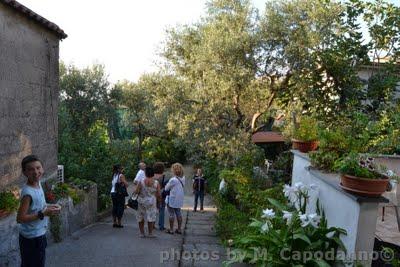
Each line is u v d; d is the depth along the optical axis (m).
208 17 15.40
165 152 26.52
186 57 17.72
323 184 4.57
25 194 3.53
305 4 12.23
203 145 14.66
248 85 12.98
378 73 7.36
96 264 5.28
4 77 5.52
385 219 5.17
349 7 7.24
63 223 6.90
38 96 6.93
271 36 12.58
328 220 4.36
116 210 8.48
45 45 7.22
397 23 7.02
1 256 4.66
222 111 14.09
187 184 21.27
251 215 7.15
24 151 6.30
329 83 8.08
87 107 18.53
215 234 7.92
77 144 13.45
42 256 3.69
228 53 12.59
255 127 14.92
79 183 9.00
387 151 5.77
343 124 6.79
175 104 15.88
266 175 10.30
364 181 3.48
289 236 4.21
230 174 10.28
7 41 5.60
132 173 21.95
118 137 24.88
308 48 11.65
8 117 5.68
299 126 6.45
